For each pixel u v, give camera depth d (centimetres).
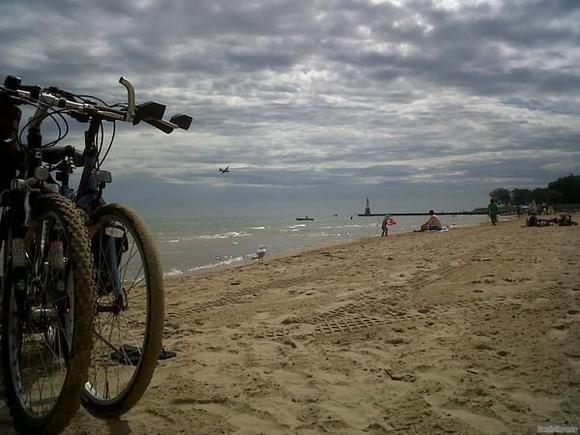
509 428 271
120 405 276
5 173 326
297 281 820
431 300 608
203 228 4919
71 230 245
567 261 903
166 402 308
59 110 305
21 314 274
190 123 367
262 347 429
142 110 338
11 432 269
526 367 358
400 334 462
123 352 334
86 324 231
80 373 230
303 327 500
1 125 315
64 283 260
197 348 426
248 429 274
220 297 687
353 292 687
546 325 464
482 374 348
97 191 334
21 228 282
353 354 405
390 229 4547
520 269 821
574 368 353
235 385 336
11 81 287
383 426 278
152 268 272
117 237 307
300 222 7662
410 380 345
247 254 1809
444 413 290
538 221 2445
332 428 276
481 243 1422
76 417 290
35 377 318
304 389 331
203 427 275
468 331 460
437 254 1148
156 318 265
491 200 2933
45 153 338
